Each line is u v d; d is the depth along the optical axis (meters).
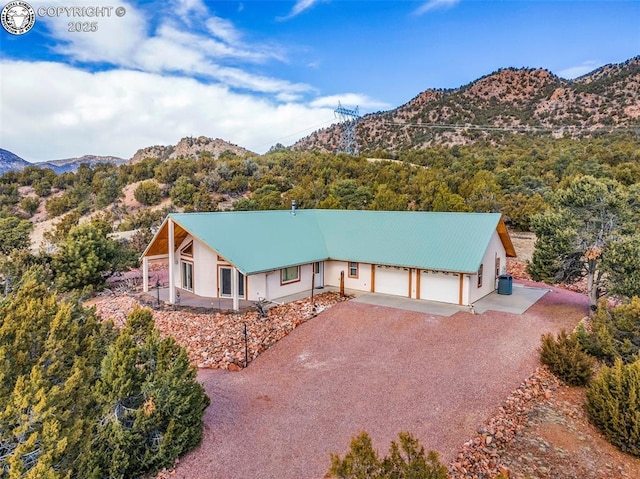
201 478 8.22
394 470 5.70
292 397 11.67
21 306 6.86
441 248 21.22
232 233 21.31
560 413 10.88
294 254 21.95
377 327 17.23
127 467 8.08
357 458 5.77
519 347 15.05
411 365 13.68
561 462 8.81
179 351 9.59
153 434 8.73
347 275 23.78
